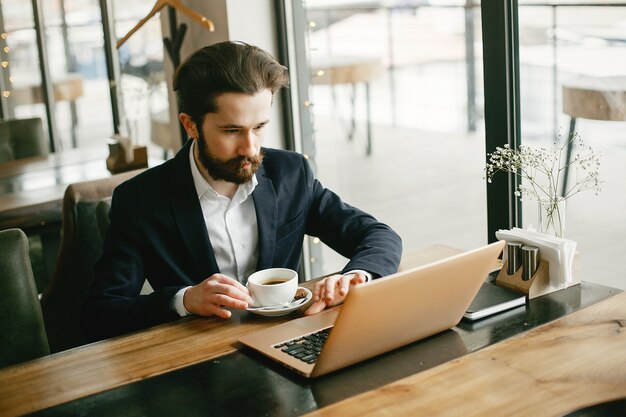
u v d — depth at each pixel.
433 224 3.23
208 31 2.98
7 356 1.72
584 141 2.15
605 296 1.58
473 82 2.88
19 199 2.83
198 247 1.79
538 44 2.08
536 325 1.44
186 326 1.53
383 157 3.33
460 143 3.05
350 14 3.05
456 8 2.81
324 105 3.12
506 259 1.63
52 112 5.05
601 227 2.20
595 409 1.20
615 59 2.03
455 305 1.38
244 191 1.86
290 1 2.90
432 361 1.30
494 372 1.24
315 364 1.23
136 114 4.32
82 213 2.32
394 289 1.22
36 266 3.13
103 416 1.16
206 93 1.61
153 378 1.29
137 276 1.77
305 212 1.98
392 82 3.17
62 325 2.42
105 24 4.36
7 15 5.00
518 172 2.10
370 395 1.18
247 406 1.16
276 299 1.56
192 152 1.82
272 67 1.65
